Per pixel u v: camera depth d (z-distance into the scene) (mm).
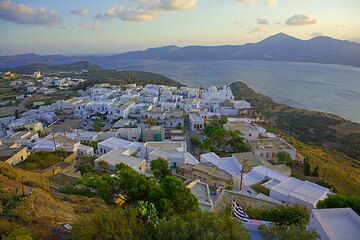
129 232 22719
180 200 34656
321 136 151125
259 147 84562
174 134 106875
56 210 30703
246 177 63625
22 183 36688
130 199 38438
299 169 79375
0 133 120250
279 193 51969
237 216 31672
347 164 104750
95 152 89562
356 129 160500
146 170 73438
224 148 92500
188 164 72312
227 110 139500
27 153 76625
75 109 144125
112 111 133250
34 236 23594
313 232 23438
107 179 40594
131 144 89000
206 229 22203
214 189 61250
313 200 48688
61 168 65938
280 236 23297
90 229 22438
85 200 36875
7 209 27953
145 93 172750
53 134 96000
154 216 27156
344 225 27406
